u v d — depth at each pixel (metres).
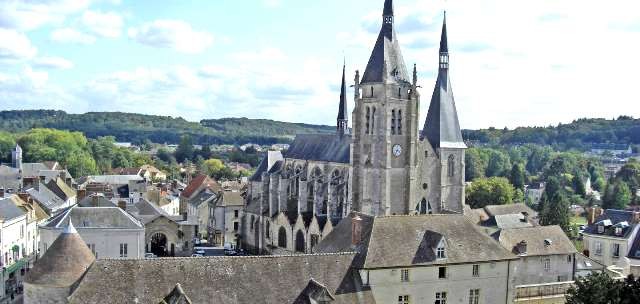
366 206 129.50
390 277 73.25
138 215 128.62
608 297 67.81
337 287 69.31
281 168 163.62
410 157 129.62
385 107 126.81
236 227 180.38
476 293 79.31
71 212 109.38
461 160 138.50
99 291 60.31
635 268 117.12
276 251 147.50
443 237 76.88
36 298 65.75
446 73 138.00
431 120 137.75
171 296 61.50
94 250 107.88
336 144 146.25
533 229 115.00
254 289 65.12
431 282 76.00
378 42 130.88
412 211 130.38
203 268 64.81
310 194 145.25
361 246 74.75
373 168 128.88
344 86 164.38
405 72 131.38
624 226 130.12
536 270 110.00
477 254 79.25
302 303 65.81
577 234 177.38
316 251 84.12
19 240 124.62
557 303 90.62
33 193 156.38
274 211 152.88
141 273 62.47
